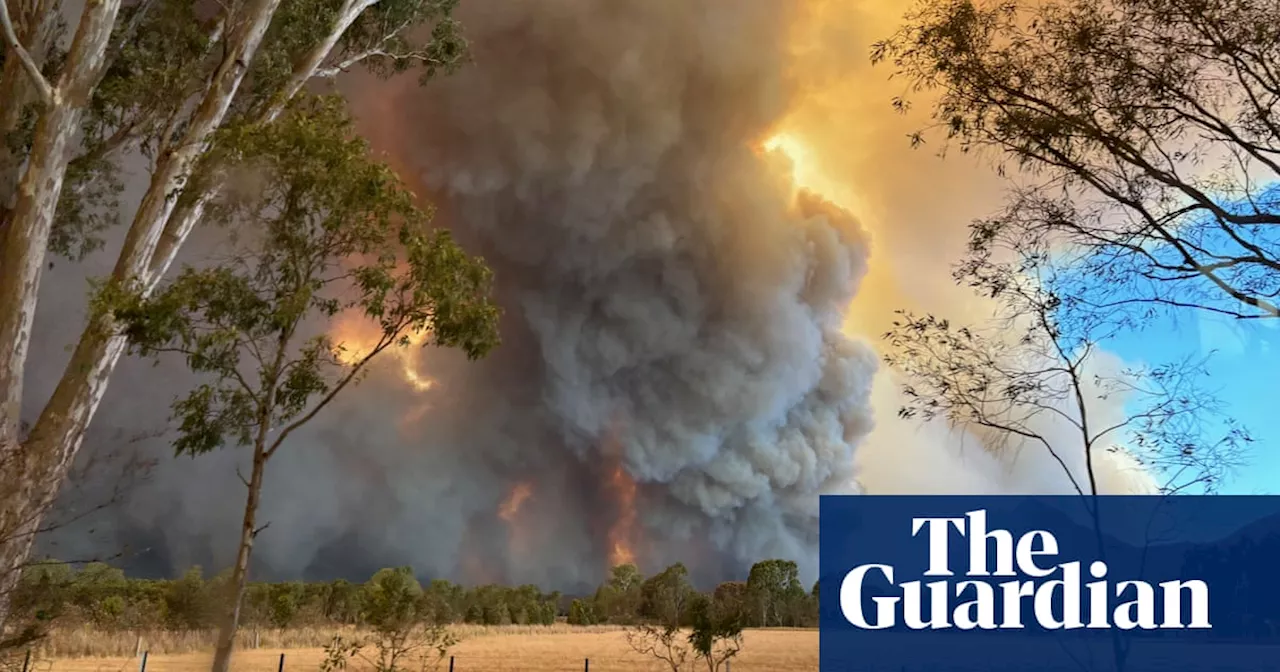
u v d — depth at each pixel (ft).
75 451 38.42
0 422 39.27
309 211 29.94
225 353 28.58
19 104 46.85
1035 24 17.99
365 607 49.93
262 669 73.15
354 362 30.53
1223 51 16.38
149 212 44.09
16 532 30.66
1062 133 17.33
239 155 30.42
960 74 18.37
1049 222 17.90
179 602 95.14
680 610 62.39
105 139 54.65
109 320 31.37
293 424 29.07
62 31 50.70
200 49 54.70
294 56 55.88
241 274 29.73
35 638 30.53
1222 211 15.78
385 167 29.84
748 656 103.60
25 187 42.09
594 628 207.82
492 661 91.71
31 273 41.68
